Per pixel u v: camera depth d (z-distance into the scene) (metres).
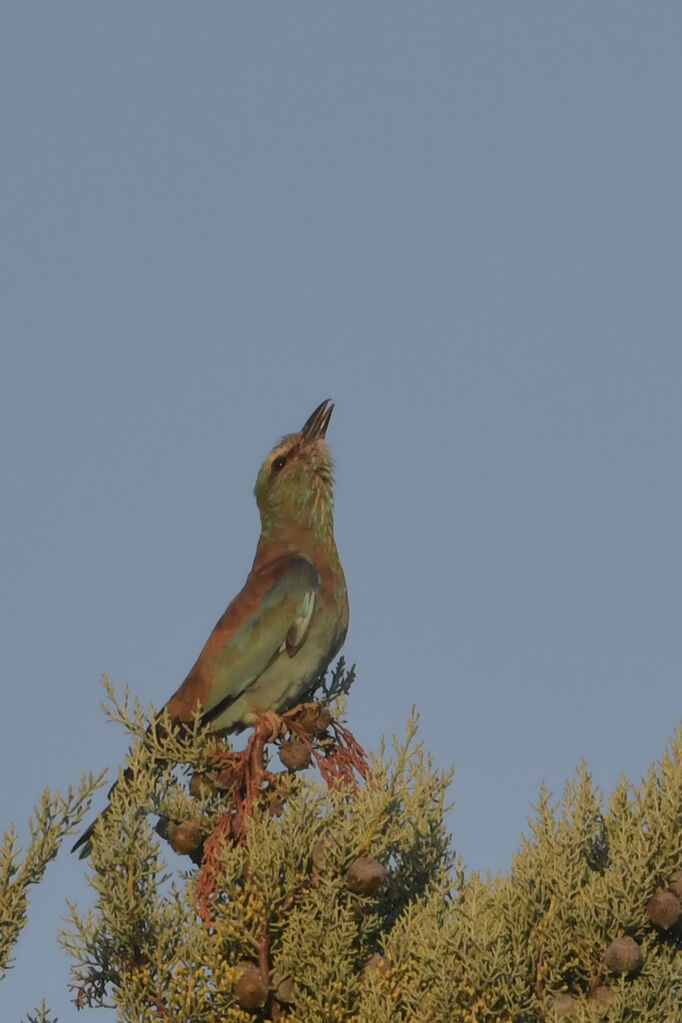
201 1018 13.55
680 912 12.99
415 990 13.15
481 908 13.17
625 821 13.80
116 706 15.27
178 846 14.89
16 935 13.84
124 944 13.78
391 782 14.48
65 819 14.11
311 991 13.51
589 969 13.03
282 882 13.83
